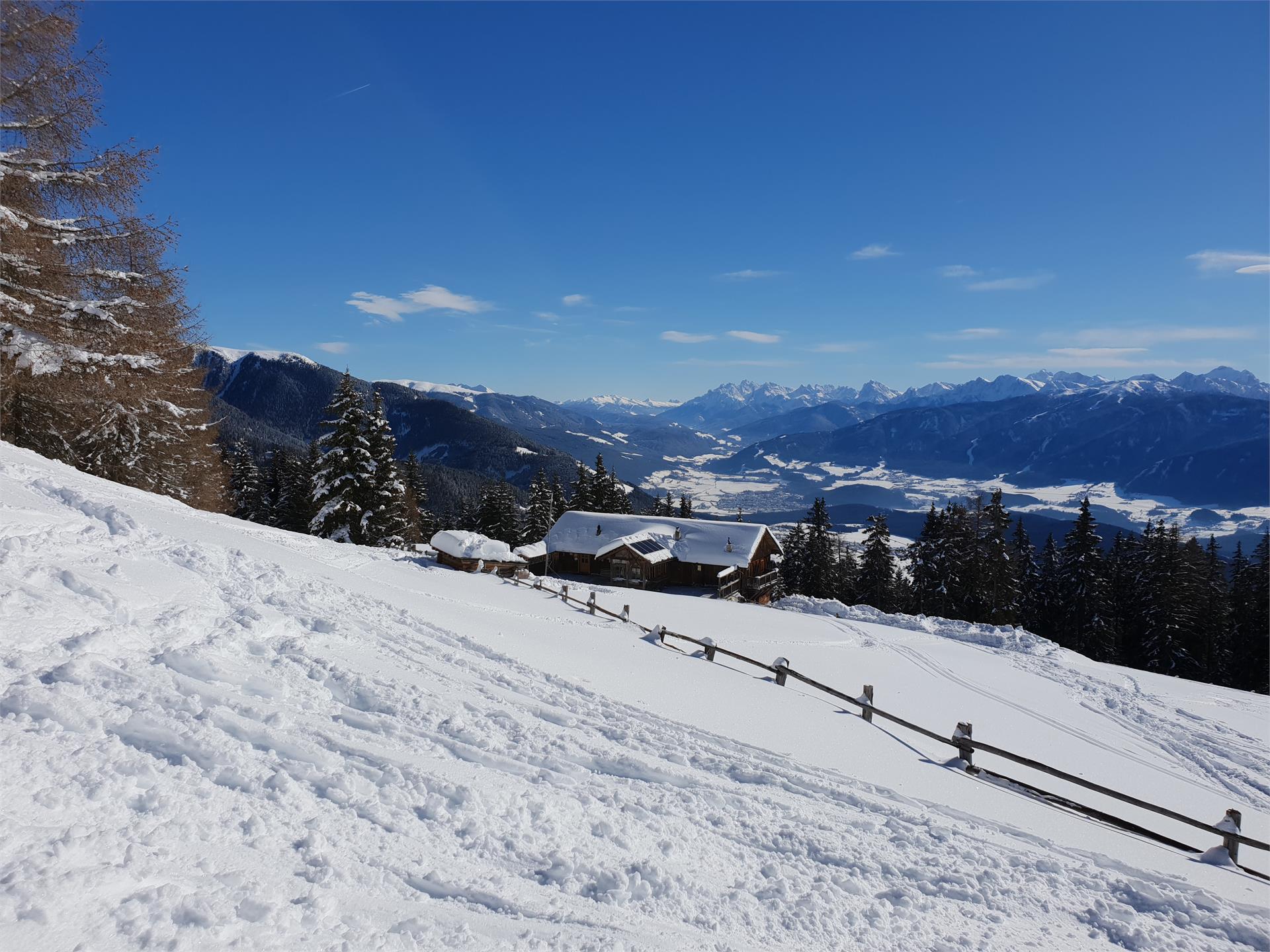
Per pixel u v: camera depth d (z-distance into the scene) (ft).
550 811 23.93
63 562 32.65
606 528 154.61
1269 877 30.96
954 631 98.12
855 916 21.81
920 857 26.37
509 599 70.74
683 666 51.75
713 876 22.74
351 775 22.77
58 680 22.54
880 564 195.11
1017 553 181.06
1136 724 62.54
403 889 18.28
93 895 13.91
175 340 88.99
